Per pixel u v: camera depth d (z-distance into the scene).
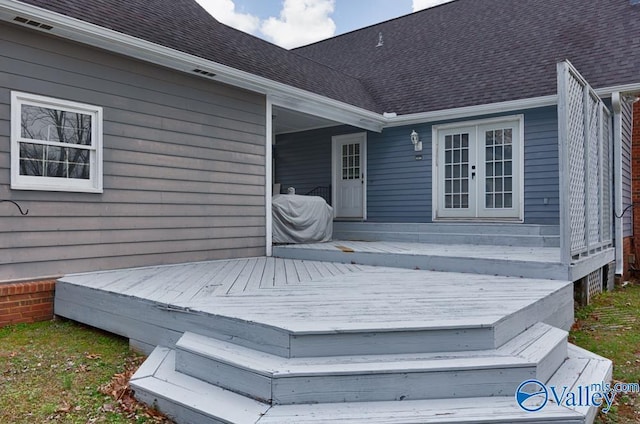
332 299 3.58
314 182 10.33
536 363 2.52
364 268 5.73
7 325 4.27
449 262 5.42
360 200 9.62
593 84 6.93
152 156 5.50
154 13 6.37
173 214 5.74
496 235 7.30
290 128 10.30
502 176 7.91
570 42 8.09
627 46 7.30
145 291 3.93
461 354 2.66
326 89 8.33
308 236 8.00
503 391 2.49
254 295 3.78
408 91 9.32
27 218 4.42
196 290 4.01
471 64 9.09
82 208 4.85
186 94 5.88
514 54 8.65
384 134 9.25
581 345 4.04
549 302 3.84
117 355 3.62
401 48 11.04
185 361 2.88
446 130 8.52
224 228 6.39
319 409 2.35
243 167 6.65
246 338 2.86
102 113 5.00
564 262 4.62
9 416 2.59
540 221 7.44
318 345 2.64
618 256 7.19
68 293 4.41
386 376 2.43
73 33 4.59
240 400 2.47
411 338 2.69
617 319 5.03
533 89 7.51
